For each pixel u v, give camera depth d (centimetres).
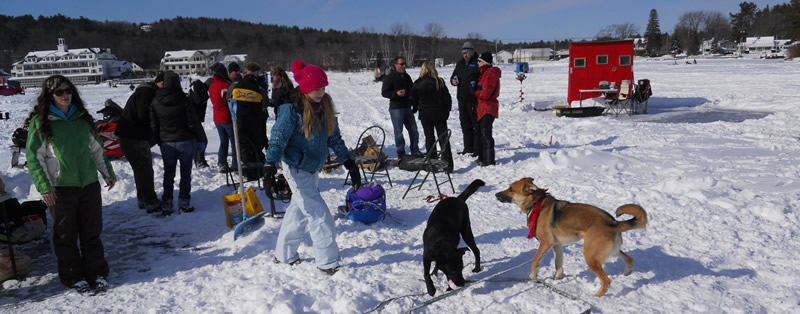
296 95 396
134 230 559
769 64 5041
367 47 12362
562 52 12375
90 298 391
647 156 864
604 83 1662
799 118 1234
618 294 366
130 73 11581
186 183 617
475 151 879
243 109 734
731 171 727
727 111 1564
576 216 369
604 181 694
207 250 496
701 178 637
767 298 353
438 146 795
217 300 377
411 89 802
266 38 17288
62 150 390
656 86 2581
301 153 403
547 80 3550
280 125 389
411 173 791
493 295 371
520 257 444
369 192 550
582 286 383
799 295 354
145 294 395
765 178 675
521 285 386
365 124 1464
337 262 418
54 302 385
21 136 856
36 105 385
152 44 15650
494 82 785
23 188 700
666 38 12525
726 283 378
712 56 9262
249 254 476
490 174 765
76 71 11219
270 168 383
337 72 9475
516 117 1562
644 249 449
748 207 542
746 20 14188
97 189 416
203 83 802
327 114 402
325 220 411
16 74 11225
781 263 409
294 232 427
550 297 363
